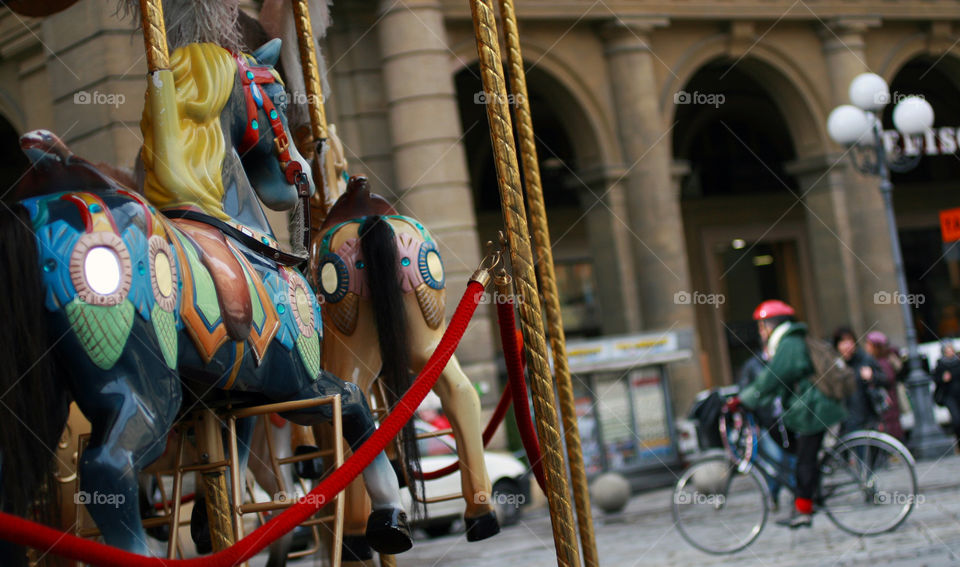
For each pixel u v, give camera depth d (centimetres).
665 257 2034
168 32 411
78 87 1203
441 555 1031
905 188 2927
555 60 2011
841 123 1409
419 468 498
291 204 430
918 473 1284
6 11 1352
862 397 1230
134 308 302
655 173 2048
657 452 1576
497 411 581
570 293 2538
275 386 386
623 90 2044
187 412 365
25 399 285
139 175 463
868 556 766
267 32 528
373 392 550
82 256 293
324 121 541
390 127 1762
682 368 1994
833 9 2227
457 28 1872
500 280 459
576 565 426
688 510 896
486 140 2497
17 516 277
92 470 291
